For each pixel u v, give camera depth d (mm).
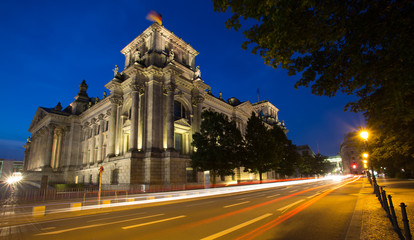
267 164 46750
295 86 7898
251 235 7863
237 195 24625
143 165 37406
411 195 16859
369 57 5957
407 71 5035
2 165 129250
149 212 14305
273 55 7133
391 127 11336
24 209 17156
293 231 8242
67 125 65688
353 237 6840
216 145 35594
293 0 5828
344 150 133375
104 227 10133
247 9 6422
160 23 47438
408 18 4973
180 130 44531
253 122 45094
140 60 42562
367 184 34344
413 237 6527
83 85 71188
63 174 61125
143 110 40625
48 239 8367
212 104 55656
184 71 48875
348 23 5762
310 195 21094
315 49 6781
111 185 39000
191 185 39562
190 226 9578
